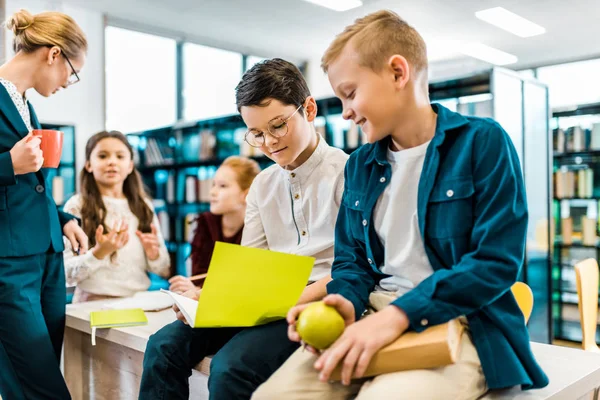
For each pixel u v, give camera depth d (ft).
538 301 12.41
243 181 8.11
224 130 16.83
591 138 15.69
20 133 4.86
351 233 3.75
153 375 3.87
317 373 3.05
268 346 3.50
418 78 3.24
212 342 4.09
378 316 2.84
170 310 5.73
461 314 2.86
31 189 5.01
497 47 21.38
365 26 3.17
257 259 3.47
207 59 21.15
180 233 17.25
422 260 3.31
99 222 8.06
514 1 16.30
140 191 8.70
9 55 12.55
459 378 2.86
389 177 3.46
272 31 20.13
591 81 22.29
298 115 4.34
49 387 4.90
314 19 18.71
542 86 12.59
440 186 3.18
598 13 17.17
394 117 3.17
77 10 16.89
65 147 16.49
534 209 12.16
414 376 2.76
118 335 4.86
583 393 3.56
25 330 4.77
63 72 5.13
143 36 19.07
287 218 4.84
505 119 11.15
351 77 3.13
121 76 18.19
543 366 3.78
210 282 3.47
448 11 17.30
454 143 3.24
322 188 4.59
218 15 18.17
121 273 7.84
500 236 2.96
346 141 14.90
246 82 4.30
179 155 17.65
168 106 19.74
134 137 18.42
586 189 15.80
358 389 3.09
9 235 4.77
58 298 5.38
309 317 2.88
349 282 3.40
